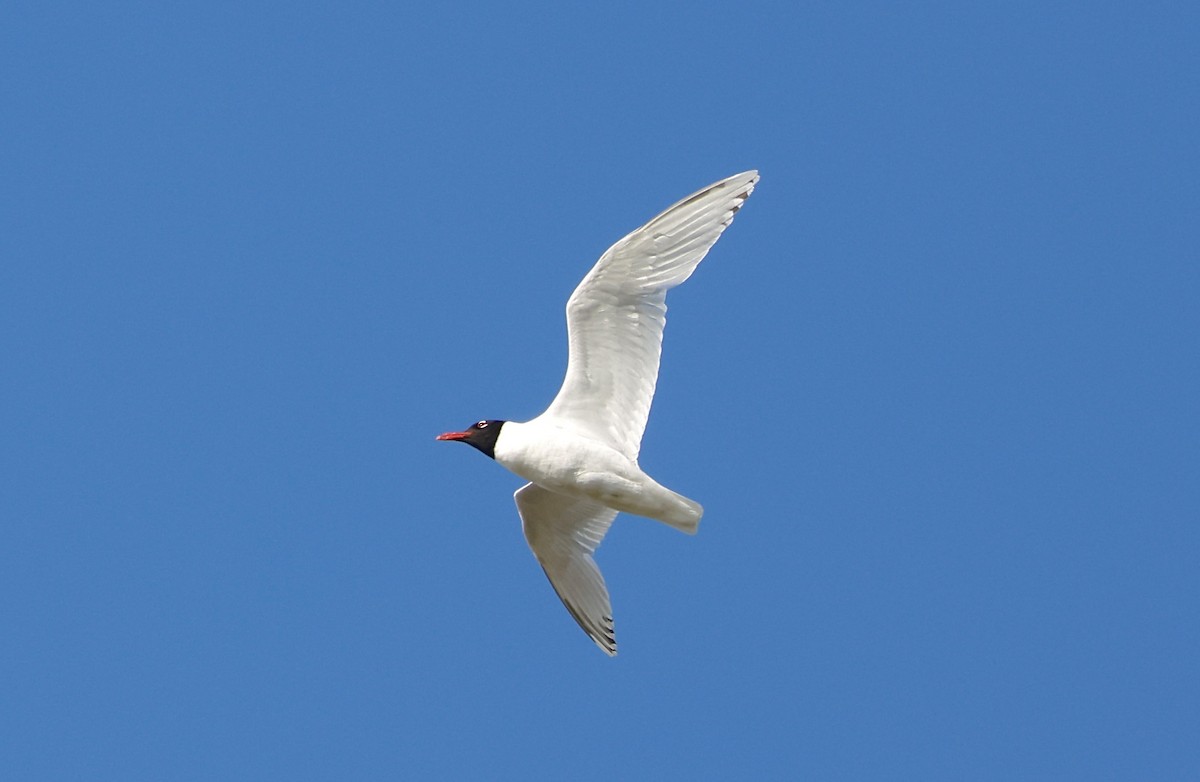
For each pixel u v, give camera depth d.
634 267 16.41
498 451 16.78
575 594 18.47
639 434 16.64
